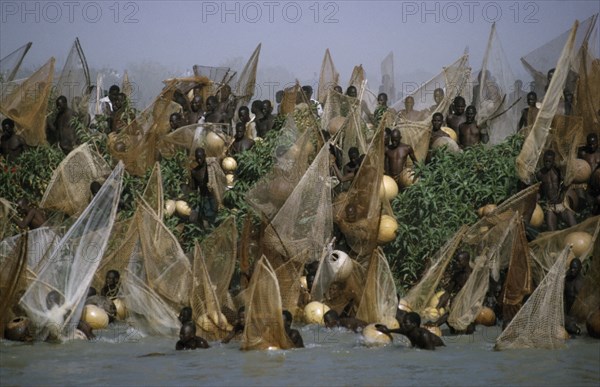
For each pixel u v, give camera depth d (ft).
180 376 191.11
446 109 341.62
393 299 238.89
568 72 299.99
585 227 253.85
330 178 269.64
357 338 222.48
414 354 209.97
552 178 277.64
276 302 215.31
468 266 249.34
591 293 238.89
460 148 313.53
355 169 290.97
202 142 304.91
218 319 229.86
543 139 276.21
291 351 214.07
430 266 261.85
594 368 195.31
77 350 217.15
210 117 327.88
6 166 308.40
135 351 216.54
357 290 254.27
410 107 345.51
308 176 261.85
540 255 255.29
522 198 261.85
